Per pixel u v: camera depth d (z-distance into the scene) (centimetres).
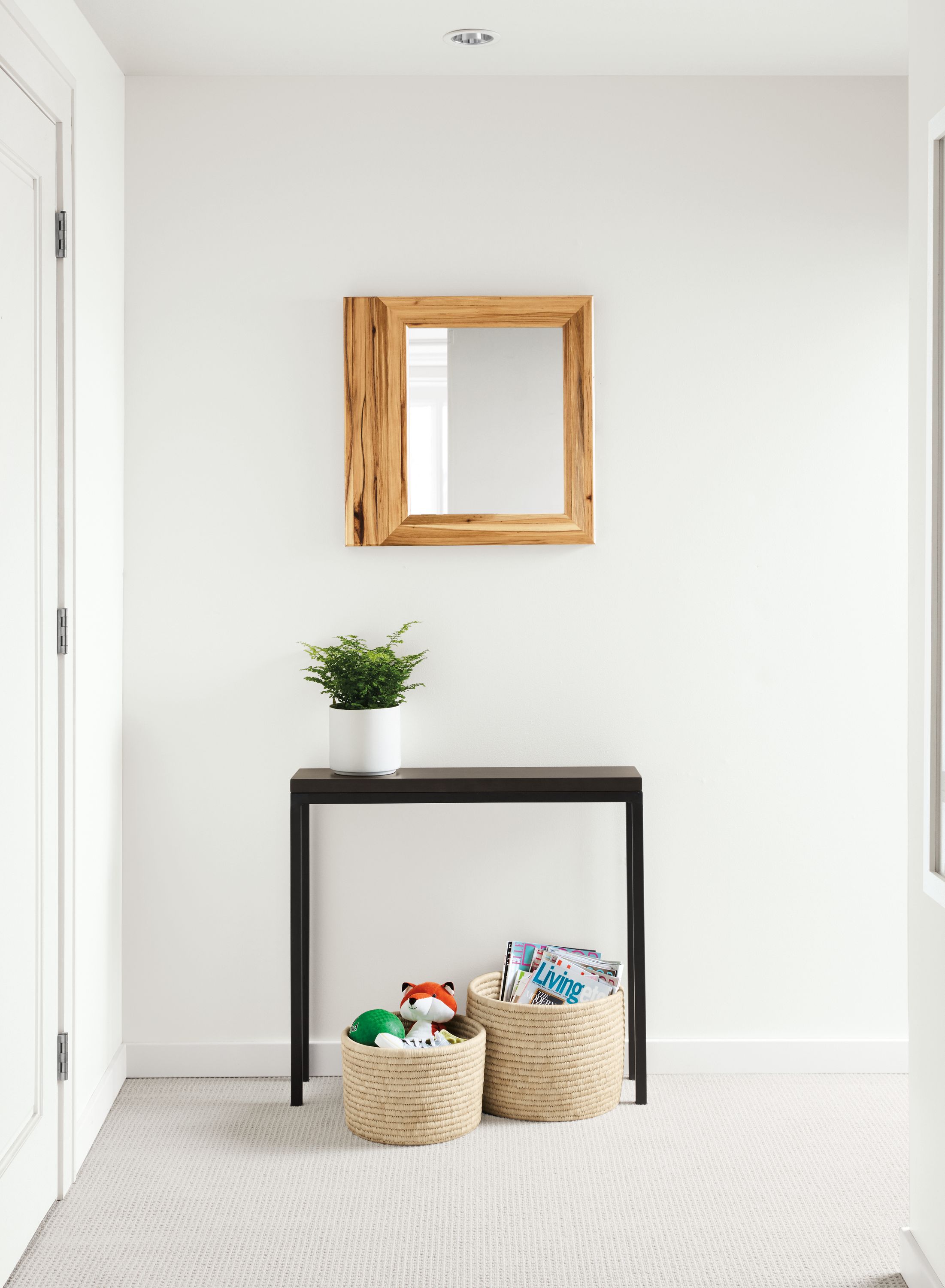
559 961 293
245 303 299
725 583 302
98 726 276
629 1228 231
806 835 304
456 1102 266
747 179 298
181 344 299
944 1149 199
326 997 304
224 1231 230
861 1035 304
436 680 303
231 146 298
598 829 304
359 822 304
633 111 298
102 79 276
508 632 303
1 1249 210
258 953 304
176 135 297
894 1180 249
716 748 304
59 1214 237
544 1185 247
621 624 303
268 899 304
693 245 299
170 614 301
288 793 304
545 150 298
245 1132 272
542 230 299
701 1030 304
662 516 302
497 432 298
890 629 303
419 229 299
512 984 293
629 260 299
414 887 304
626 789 281
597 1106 279
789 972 304
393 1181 249
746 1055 304
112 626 290
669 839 304
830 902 304
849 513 301
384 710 286
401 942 304
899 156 298
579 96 298
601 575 302
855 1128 273
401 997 304
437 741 304
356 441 297
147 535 300
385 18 265
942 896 197
